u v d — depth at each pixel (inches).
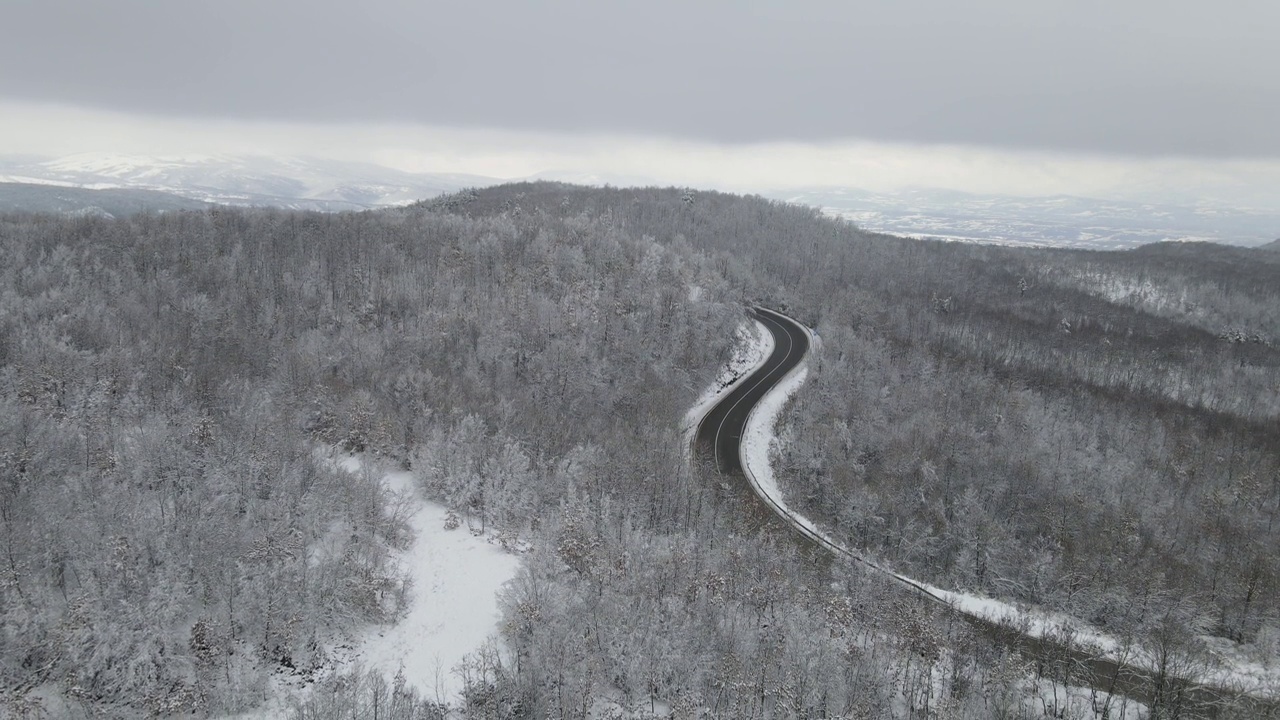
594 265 4539.9
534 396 3223.4
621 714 1455.5
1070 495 2945.4
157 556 1657.2
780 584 1951.3
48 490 1776.6
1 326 2792.8
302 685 1528.1
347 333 3353.8
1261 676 1827.0
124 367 2628.0
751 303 5393.7
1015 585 2330.2
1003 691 1577.3
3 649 1400.1
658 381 3612.2
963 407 3754.9
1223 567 2439.7
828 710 1478.8
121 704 1379.2
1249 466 3486.7
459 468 2393.0
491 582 1932.8
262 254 4220.0
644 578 1870.1
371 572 1838.1
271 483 2095.2
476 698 1422.2
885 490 2878.9
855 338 4392.2
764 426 3452.3
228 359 3048.7
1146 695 1633.9
